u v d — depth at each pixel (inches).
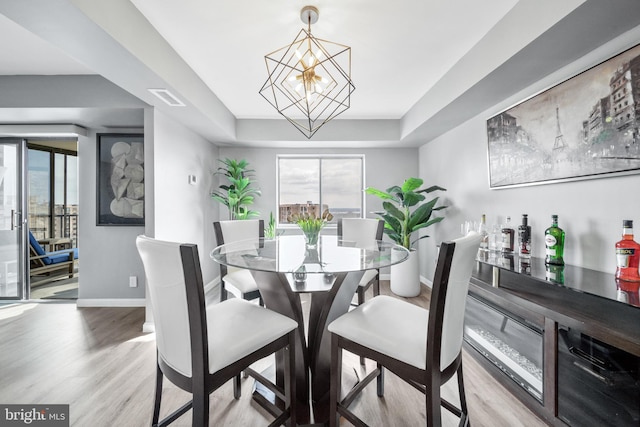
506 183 90.5
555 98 71.3
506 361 67.7
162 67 76.5
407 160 169.2
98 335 94.3
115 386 67.5
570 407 51.7
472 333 81.4
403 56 86.9
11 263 128.6
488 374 73.1
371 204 169.3
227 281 88.5
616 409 46.7
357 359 79.8
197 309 37.9
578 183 67.8
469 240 42.8
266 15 67.9
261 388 65.9
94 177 122.5
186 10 66.2
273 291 62.4
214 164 159.5
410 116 134.0
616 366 46.9
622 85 55.7
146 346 87.0
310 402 62.3
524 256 77.0
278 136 149.6
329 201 179.2
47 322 105.2
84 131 120.3
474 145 110.7
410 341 43.0
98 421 56.5
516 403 62.0
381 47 81.8
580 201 67.4
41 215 169.0
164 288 40.3
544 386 55.8
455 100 93.1
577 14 51.3
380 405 61.4
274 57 87.6
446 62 90.7
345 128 149.9
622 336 41.9
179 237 119.0
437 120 115.3
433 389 39.9
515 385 63.4
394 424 56.1
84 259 122.6
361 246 79.4
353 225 109.8
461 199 120.5
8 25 70.6
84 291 122.9
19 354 82.2
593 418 48.9
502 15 68.0
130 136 121.0
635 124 53.6
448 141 131.5
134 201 121.2
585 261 66.5
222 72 97.6
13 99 97.0
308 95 70.3
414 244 169.3
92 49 62.5
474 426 55.5
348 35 76.0
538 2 57.7
